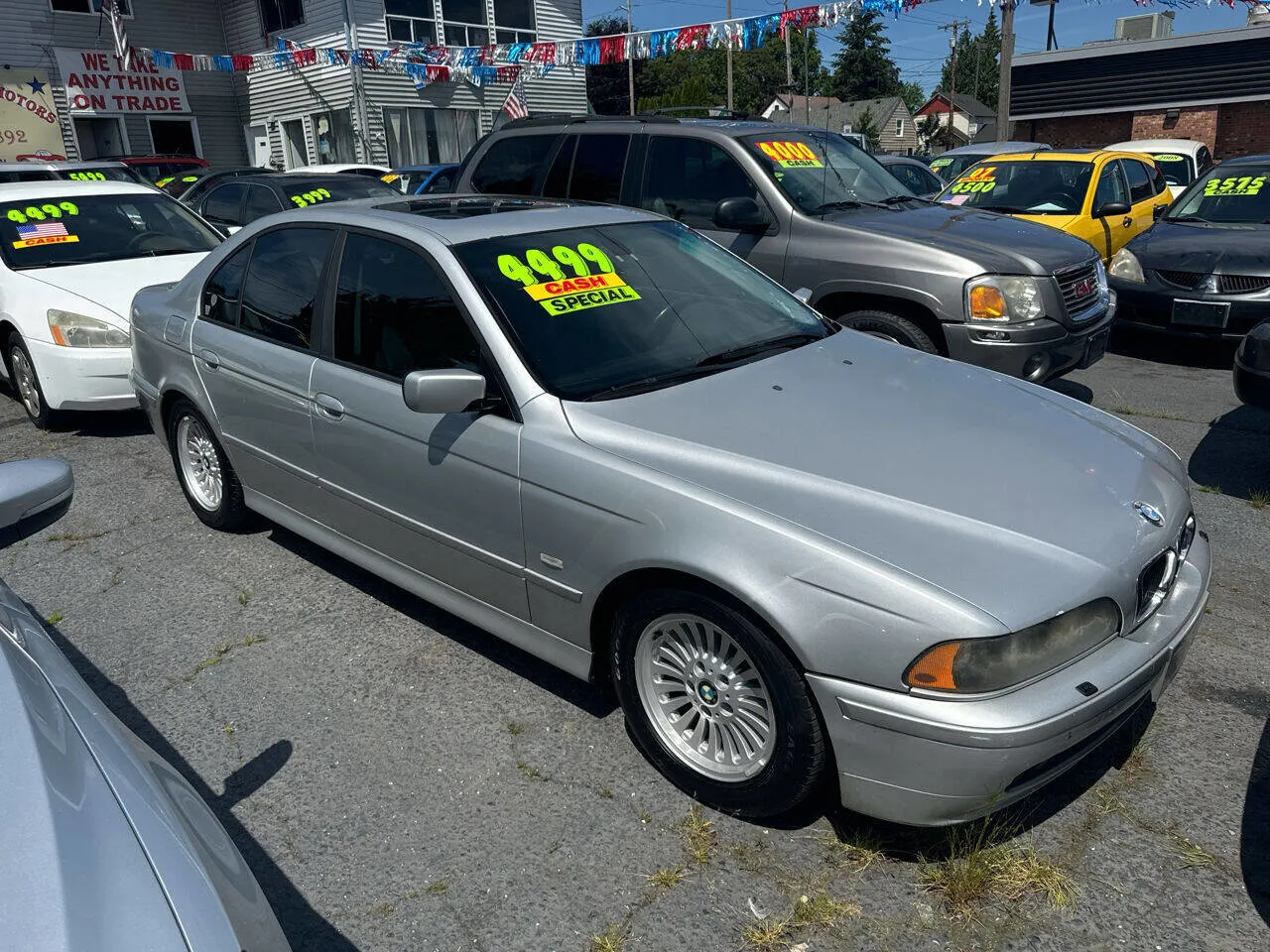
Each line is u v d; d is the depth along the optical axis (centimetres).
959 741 221
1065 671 232
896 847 260
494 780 292
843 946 229
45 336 611
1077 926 234
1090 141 2625
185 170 1748
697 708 274
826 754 247
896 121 6756
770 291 399
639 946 231
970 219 617
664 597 264
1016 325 527
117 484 552
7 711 159
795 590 237
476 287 318
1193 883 245
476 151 723
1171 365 756
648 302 346
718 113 709
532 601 304
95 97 2128
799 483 259
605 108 6053
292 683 346
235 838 271
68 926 124
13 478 208
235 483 444
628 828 270
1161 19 2841
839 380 327
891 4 1023
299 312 378
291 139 2278
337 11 2014
